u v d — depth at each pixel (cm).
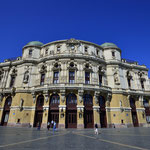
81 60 3888
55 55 4000
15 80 4125
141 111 4047
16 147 1112
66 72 3709
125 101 3891
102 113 3578
